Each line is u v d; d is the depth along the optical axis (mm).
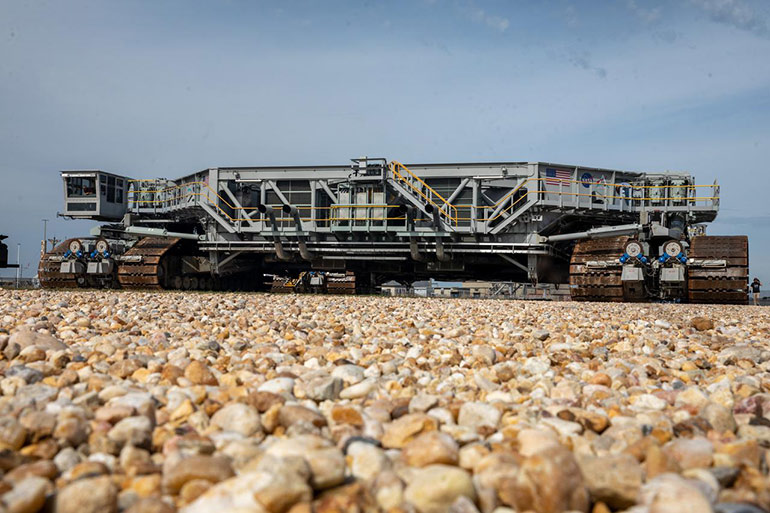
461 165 24203
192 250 28984
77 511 2703
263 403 4566
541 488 2863
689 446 3553
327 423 4258
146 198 29906
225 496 2732
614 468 2969
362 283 29641
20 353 6895
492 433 4172
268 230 25281
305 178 25703
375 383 5566
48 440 3770
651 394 5375
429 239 24125
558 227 24734
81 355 6734
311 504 2734
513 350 8070
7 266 29719
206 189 26828
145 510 2689
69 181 28797
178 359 6820
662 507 2613
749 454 3553
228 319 12117
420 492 2838
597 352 8266
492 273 27469
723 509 2658
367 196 24000
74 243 26969
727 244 21781
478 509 2883
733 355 7871
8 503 2652
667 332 11227
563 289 39312
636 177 24984
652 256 22500
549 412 4645
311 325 11352
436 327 11711
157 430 3973
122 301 17188
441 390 5641
